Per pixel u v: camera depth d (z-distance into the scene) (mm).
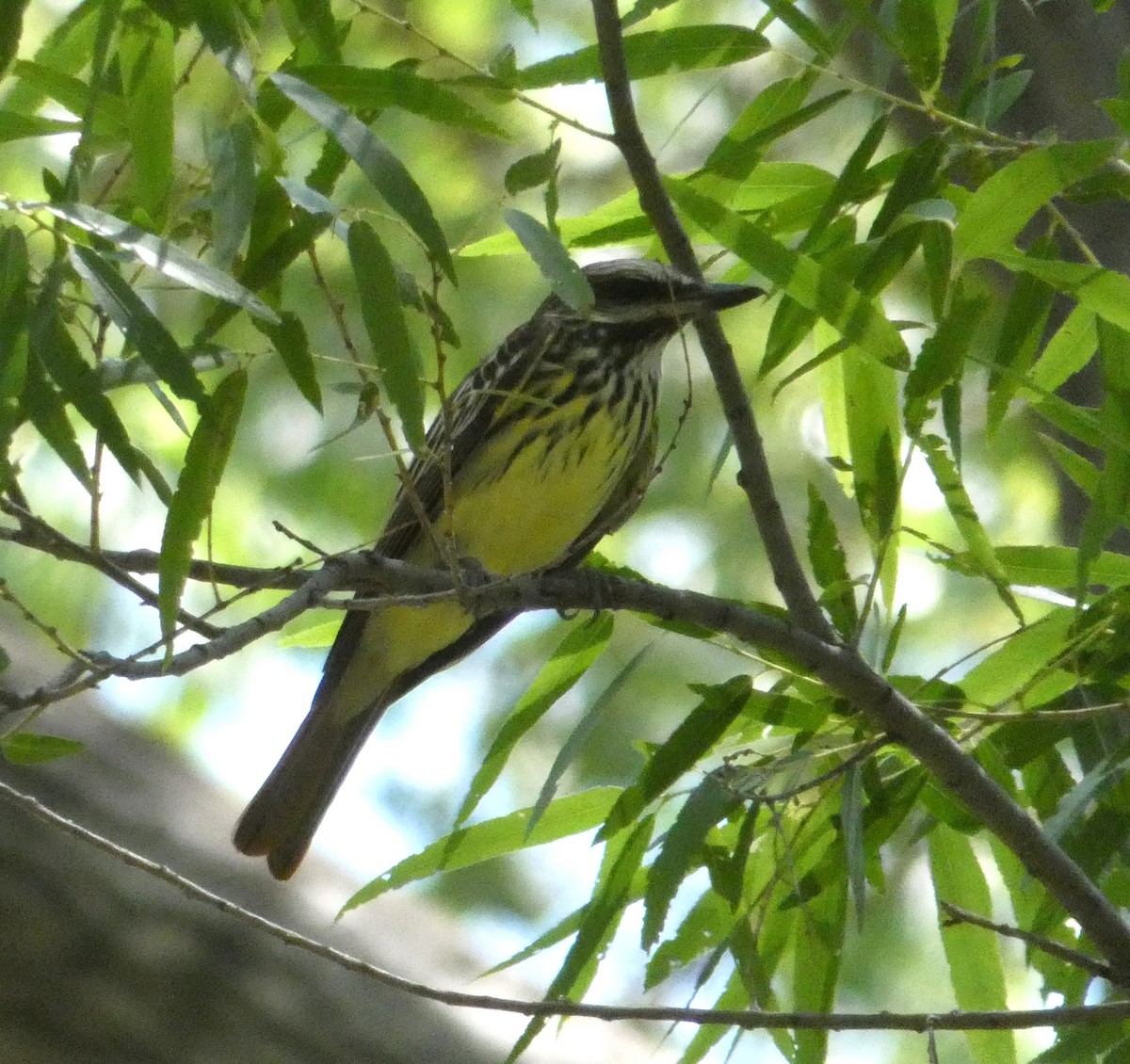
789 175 6867
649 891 5922
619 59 5781
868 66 7824
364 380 5496
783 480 13414
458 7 12719
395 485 12844
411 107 5805
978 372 10938
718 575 13273
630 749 12953
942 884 6992
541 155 5578
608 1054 9453
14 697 4762
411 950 9195
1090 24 7031
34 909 8211
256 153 5246
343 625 8672
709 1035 6793
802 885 6738
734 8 12344
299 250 5230
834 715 6602
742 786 6156
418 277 12219
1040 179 5637
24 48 10625
